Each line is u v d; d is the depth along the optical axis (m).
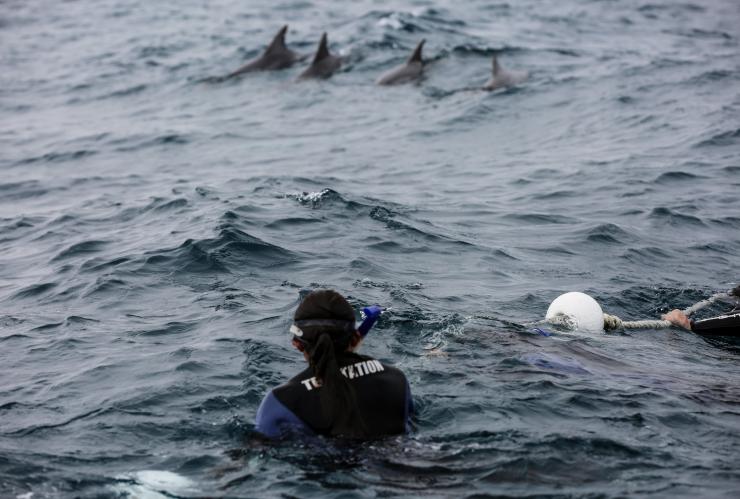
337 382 4.89
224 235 9.68
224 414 5.57
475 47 25.50
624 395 5.75
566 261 9.58
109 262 9.32
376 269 8.95
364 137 17.45
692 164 13.90
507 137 16.92
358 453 4.79
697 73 21.12
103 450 5.11
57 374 6.43
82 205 12.66
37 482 4.72
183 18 33.25
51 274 9.27
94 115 20.73
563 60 24.08
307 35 28.75
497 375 6.02
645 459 4.88
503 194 12.67
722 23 31.47
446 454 4.86
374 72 23.89
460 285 8.59
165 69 25.61
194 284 8.49
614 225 10.79
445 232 10.52
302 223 10.52
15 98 22.97
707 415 5.51
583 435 5.13
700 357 6.93
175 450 5.10
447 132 17.55
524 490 4.50
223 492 4.52
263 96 21.97
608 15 32.38
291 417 4.93
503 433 5.14
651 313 8.21
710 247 10.20
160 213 11.60
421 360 6.29
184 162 15.79
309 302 4.98
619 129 16.70
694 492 4.52
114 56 27.66
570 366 6.24
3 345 7.14
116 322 7.57
